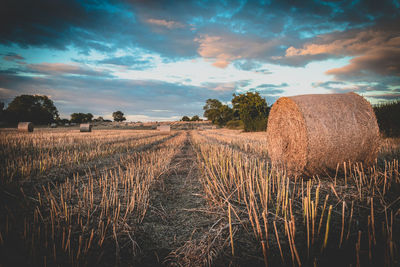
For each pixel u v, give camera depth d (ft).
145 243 7.92
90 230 8.53
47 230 8.42
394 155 17.46
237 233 7.93
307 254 6.41
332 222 8.10
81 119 312.29
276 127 17.83
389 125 33.12
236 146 34.63
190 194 12.79
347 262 5.96
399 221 7.76
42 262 6.48
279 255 6.56
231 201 10.76
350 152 13.20
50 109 256.73
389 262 5.58
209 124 244.01
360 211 8.81
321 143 12.93
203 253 6.93
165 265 6.67
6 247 7.16
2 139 37.68
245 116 98.78
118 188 13.83
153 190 13.69
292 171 15.01
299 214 8.91
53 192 12.80
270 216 8.94
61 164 20.24
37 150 27.37
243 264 6.36
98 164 21.88
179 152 31.58
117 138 49.88
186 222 9.36
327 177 13.71
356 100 13.89
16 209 10.23
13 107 216.95
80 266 6.43
